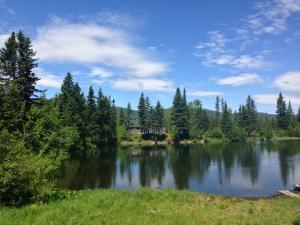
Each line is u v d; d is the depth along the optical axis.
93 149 87.50
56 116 40.94
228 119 142.75
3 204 16.69
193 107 157.25
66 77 83.62
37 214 15.15
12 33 40.81
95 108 91.12
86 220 14.13
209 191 35.19
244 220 14.91
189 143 127.56
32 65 40.44
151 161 64.44
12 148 17.91
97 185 38.66
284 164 56.66
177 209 16.88
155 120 140.25
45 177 20.12
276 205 19.12
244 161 62.56
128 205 17.20
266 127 155.50
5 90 30.97
